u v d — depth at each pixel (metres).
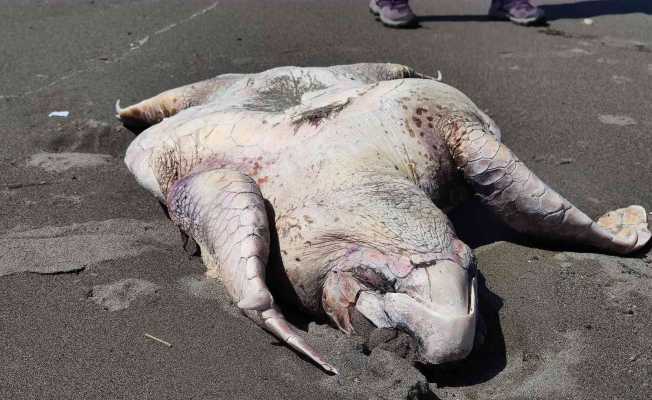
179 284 3.91
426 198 3.78
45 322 3.59
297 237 3.72
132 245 4.26
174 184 4.20
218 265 3.76
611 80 6.73
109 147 5.59
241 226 3.66
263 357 3.36
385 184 3.78
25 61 6.89
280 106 4.56
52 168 5.23
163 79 6.54
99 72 6.66
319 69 5.16
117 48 7.21
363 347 3.39
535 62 7.13
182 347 3.42
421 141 4.16
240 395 3.13
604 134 5.73
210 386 3.18
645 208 4.76
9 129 5.70
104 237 4.32
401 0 7.99
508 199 4.15
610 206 4.80
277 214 3.88
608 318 3.68
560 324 3.64
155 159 4.45
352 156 3.95
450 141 4.21
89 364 3.31
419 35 7.80
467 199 4.44
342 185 3.81
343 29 7.86
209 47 7.23
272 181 3.99
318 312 3.72
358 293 3.44
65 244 4.23
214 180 3.94
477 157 4.13
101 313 3.67
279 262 3.77
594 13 8.83
